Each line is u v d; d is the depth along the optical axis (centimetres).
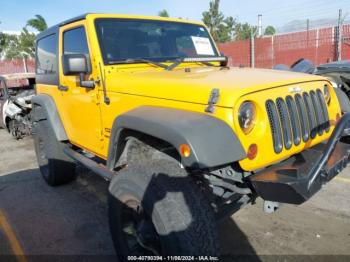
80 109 356
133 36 341
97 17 328
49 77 427
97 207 408
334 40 1286
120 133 265
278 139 236
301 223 345
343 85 555
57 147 431
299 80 266
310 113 267
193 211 216
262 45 1464
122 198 252
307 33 1351
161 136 215
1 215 400
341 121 226
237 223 350
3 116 820
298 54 1387
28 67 2061
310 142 266
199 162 196
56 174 448
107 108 307
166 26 376
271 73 286
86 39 328
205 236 214
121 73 307
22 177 526
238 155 208
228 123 214
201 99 227
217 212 257
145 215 236
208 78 255
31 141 764
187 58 353
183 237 210
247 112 219
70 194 449
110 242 332
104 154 328
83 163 358
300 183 211
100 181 487
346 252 295
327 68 562
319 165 220
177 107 241
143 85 268
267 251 303
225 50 1577
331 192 409
